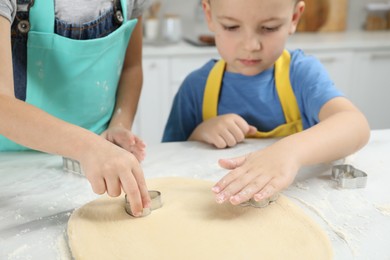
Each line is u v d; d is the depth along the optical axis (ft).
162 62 6.80
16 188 2.24
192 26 8.58
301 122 3.30
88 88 2.90
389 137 2.92
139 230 1.80
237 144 2.90
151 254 1.64
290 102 3.28
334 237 1.77
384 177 2.32
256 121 3.43
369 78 7.41
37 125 2.03
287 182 2.05
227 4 2.83
